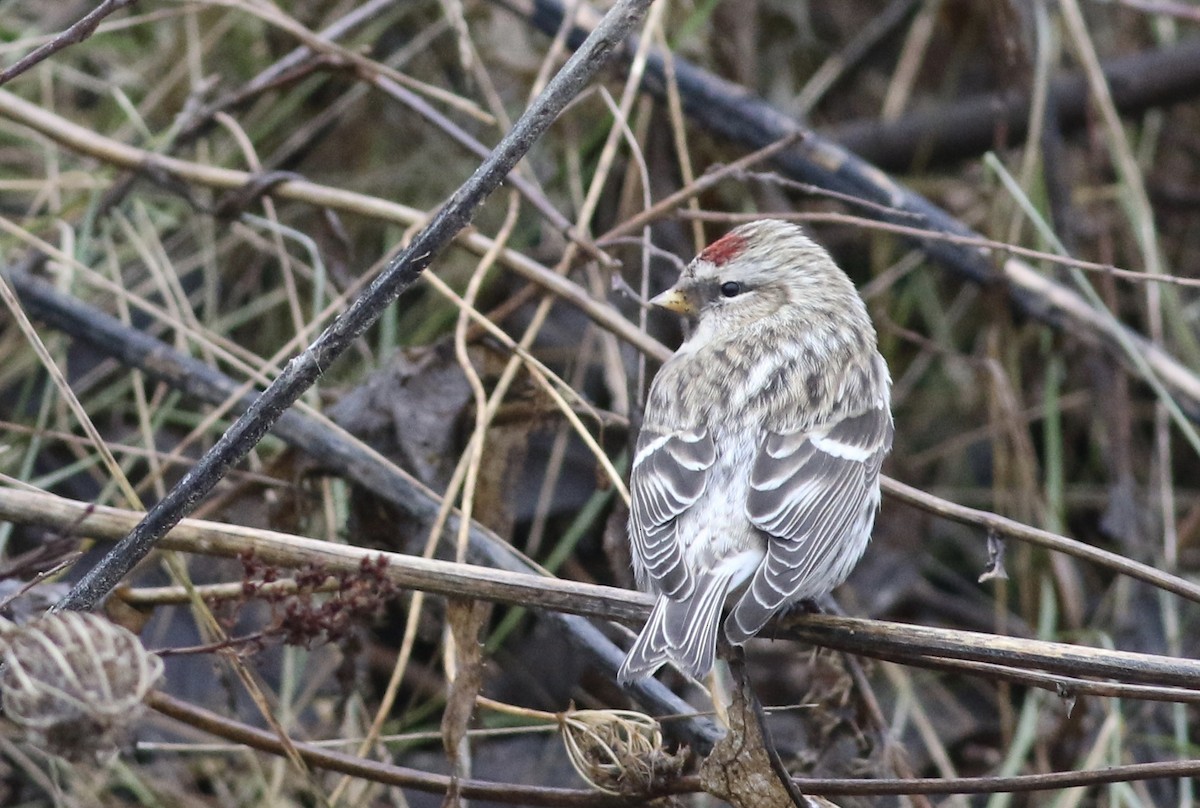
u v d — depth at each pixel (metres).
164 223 10.61
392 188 11.20
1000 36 11.27
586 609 6.21
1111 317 9.68
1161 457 10.30
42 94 11.35
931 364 11.72
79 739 4.83
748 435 6.84
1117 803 8.90
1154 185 12.51
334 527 8.58
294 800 8.74
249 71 11.43
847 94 12.93
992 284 10.18
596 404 10.34
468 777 7.66
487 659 9.48
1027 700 9.33
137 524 6.17
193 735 8.80
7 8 11.46
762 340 7.38
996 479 10.48
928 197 12.16
